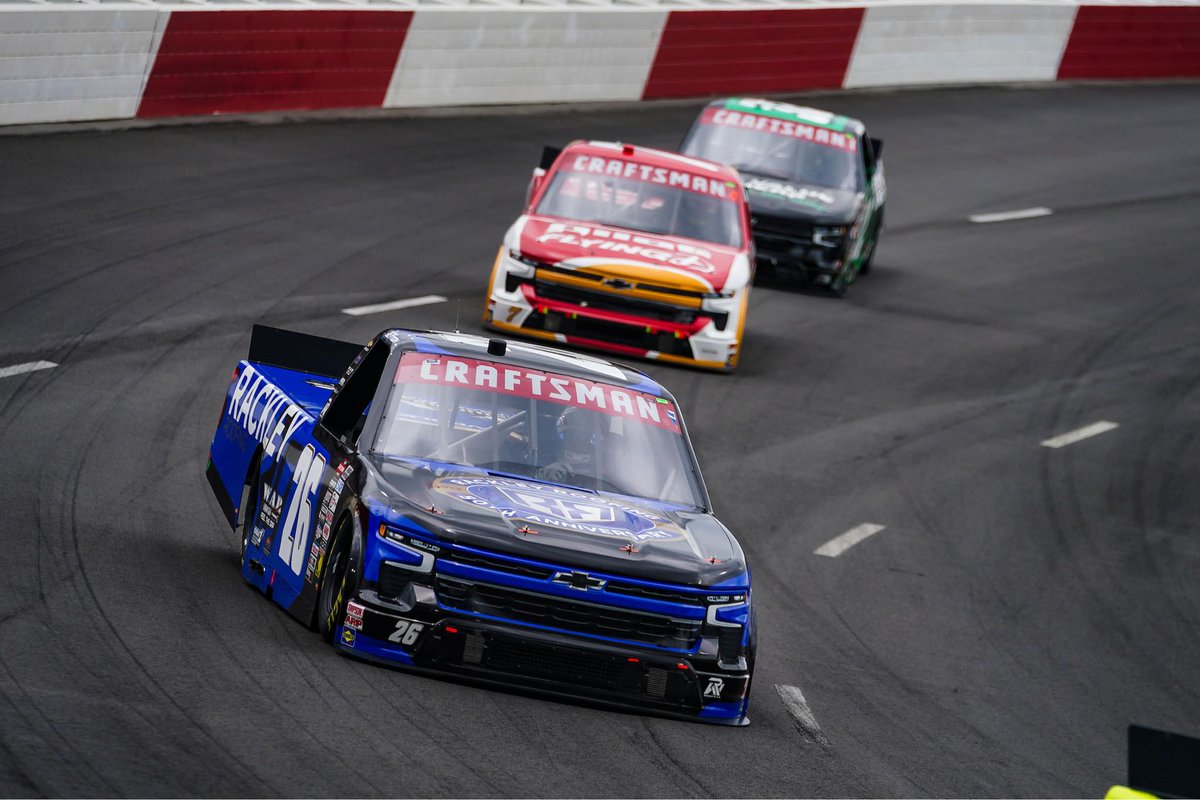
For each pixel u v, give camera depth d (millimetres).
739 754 25203
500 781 21656
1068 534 47344
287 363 34750
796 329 66562
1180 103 137000
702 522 28078
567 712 25359
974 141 113750
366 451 27469
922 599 39812
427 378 28922
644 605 25672
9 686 22422
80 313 50625
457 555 25219
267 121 83938
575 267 55500
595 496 27656
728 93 113875
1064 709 33156
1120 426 59406
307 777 20609
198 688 23594
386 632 25344
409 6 91688
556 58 101062
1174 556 46750
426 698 24594
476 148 87312
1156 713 34094
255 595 29578
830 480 48562
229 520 32250
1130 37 141875
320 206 70750
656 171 60500
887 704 31141
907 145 109562
